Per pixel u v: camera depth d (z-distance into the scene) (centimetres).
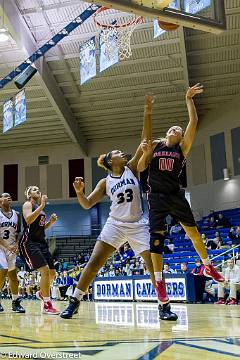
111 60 1046
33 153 2348
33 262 484
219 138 1941
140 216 390
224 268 900
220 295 816
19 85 1173
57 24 1384
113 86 1728
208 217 1789
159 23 431
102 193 401
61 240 2228
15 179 2339
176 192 369
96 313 486
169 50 1504
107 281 1006
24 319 402
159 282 365
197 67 1611
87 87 1731
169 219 1761
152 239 363
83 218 2359
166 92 1766
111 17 1312
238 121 1861
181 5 416
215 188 1939
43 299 493
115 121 2031
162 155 371
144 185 500
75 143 2123
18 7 1309
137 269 1128
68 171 2284
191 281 823
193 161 2050
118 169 397
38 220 488
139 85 1719
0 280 529
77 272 1320
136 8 386
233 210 1761
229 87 1770
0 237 532
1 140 2247
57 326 323
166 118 1998
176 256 1334
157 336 248
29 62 1278
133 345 212
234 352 188
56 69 1608
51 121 2014
